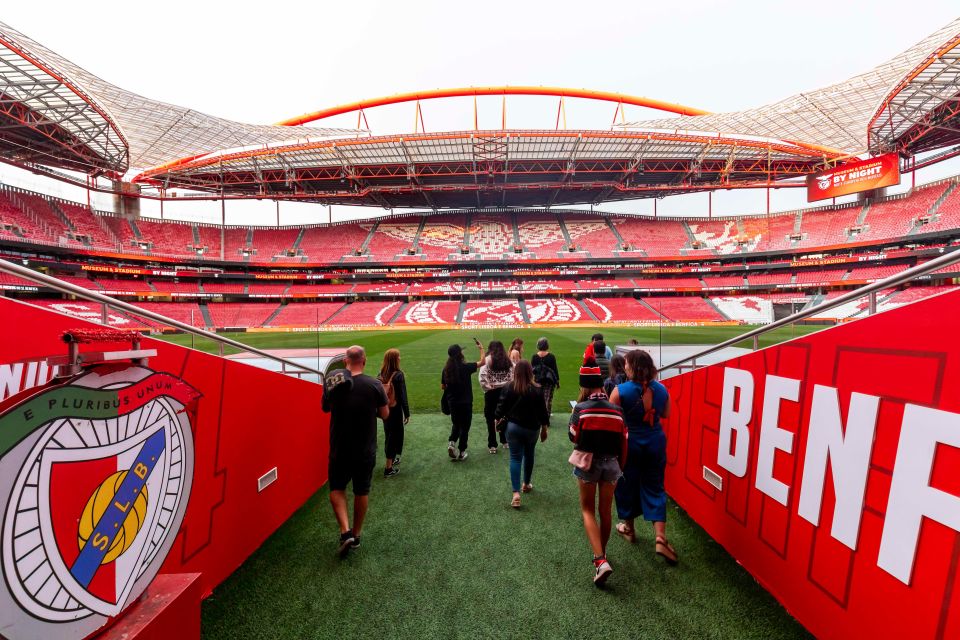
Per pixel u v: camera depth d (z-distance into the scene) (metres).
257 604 2.62
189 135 32.06
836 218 41.56
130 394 1.37
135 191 41.44
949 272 31.89
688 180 43.44
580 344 19.47
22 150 30.30
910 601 1.74
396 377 4.89
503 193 46.75
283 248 45.84
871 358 1.98
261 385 3.42
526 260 44.91
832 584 2.17
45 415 1.09
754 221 46.28
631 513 3.34
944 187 36.19
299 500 4.08
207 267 41.81
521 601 2.64
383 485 4.56
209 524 2.71
